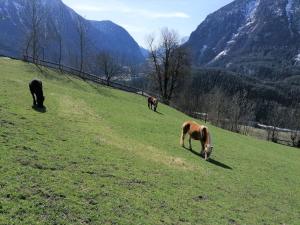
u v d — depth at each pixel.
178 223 15.34
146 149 26.55
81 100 41.72
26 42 90.75
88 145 23.09
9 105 28.22
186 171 23.33
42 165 17.33
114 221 13.96
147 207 15.99
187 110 90.25
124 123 35.31
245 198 21.19
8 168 15.88
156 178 20.16
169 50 92.12
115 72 110.56
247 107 113.56
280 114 113.62
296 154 51.06
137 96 72.25
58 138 22.92
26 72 58.59
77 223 13.20
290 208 21.72
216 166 27.14
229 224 16.67
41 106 30.97
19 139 20.28
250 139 57.59
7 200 13.27
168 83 95.25
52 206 13.79
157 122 41.12
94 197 15.51
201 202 18.47
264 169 30.88
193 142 34.19
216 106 91.94
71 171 17.69
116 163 20.83
